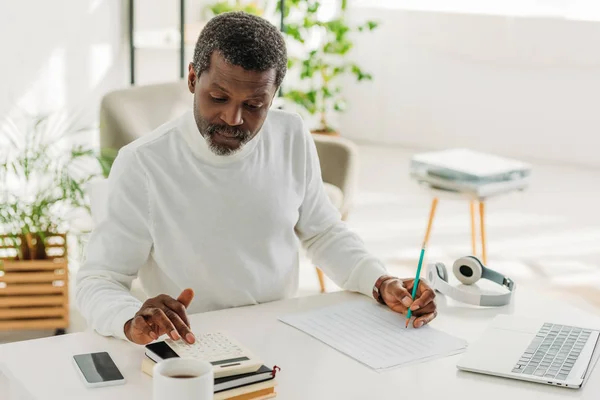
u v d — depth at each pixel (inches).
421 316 64.4
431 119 237.6
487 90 229.8
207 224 67.2
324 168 125.6
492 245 161.3
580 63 217.8
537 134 227.1
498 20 222.2
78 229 138.0
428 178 134.2
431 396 52.7
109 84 159.0
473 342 60.6
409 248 157.3
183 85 135.3
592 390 54.4
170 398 44.9
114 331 58.3
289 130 70.9
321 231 73.8
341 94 244.5
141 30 165.5
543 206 187.9
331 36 231.1
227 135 61.4
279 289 71.2
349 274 71.0
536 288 140.3
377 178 205.2
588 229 173.5
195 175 66.5
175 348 54.0
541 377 55.1
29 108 140.6
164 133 67.0
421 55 234.4
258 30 59.2
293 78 227.6
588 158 223.3
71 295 127.0
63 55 146.2
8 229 122.8
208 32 59.9
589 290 140.7
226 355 53.1
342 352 58.7
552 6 220.4
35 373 53.5
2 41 133.8
